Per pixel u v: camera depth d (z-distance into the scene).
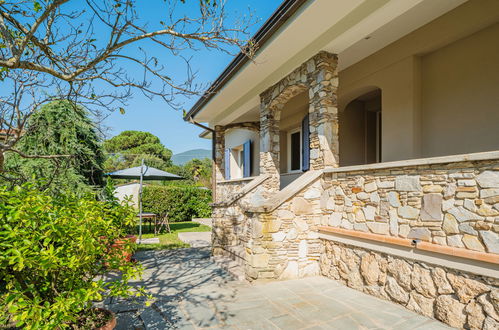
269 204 4.83
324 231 5.03
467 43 4.78
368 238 4.09
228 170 14.93
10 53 2.95
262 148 7.52
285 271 4.91
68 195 2.98
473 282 2.96
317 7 4.33
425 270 3.42
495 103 4.43
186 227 12.37
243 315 3.54
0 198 2.34
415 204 3.53
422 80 5.46
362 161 8.29
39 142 6.61
